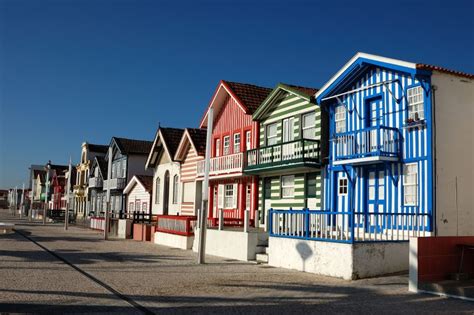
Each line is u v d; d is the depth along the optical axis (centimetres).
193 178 3056
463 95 1633
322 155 1981
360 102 1834
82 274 1366
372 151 1662
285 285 1228
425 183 1554
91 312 895
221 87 2655
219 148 2767
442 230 1529
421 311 925
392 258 1385
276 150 2195
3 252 1912
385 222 1562
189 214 3070
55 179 7912
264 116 2383
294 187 2175
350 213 1373
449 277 1169
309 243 1486
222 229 2033
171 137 3503
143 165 4744
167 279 1318
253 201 2419
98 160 5503
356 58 1800
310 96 2041
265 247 1830
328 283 1261
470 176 1612
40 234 3166
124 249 2231
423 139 1578
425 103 1577
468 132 1627
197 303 994
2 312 874
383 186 1719
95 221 3978
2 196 16125
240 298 1051
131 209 4300
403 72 1653
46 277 1293
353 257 1326
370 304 991
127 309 927
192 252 2148
